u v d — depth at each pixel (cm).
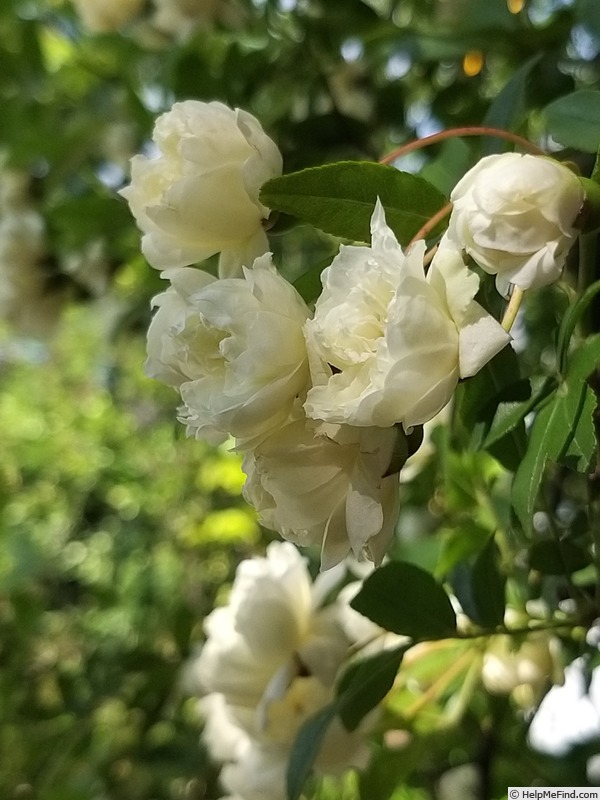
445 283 11
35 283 33
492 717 25
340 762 19
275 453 12
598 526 16
